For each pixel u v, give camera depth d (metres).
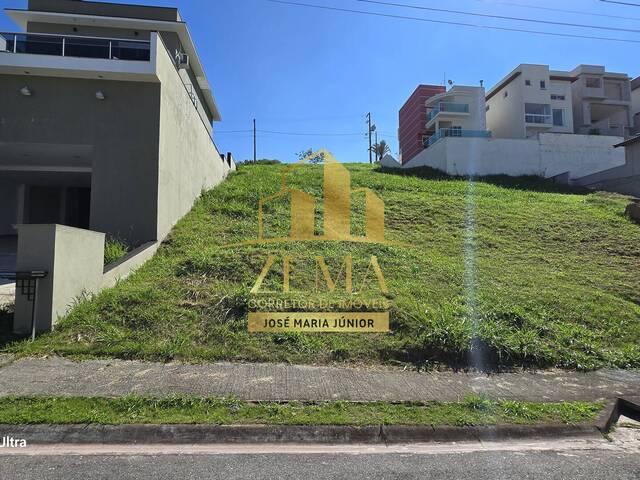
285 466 3.53
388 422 4.24
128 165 10.38
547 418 4.50
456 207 15.00
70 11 19.78
